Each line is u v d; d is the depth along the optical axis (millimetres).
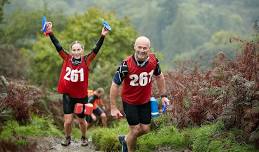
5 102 16766
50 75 52000
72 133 22453
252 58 13664
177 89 15961
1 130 15648
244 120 12195
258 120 11633
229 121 12641
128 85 11984
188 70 18344
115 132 15594
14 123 16609
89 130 24891
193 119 14656
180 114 14922
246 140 12031
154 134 14875
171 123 15273
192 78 16719
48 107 22719
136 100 12109
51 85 50594
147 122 12398
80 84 14766
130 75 11781
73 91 14836
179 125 14906
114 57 48781
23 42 74938
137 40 11633
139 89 11984
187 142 13664
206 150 12469
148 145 14125
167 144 13977
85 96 15102
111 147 14875
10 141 14375
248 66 13516
